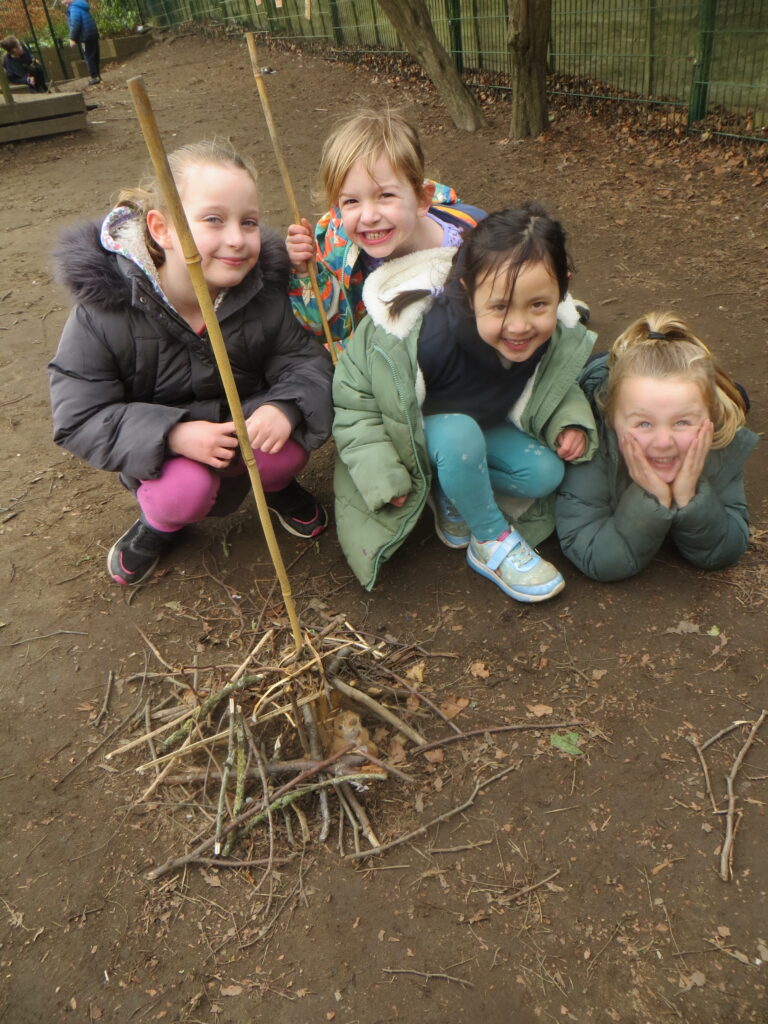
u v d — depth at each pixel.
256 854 1.76
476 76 9.04
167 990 1.55
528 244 1.90
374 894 1.67
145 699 2.14
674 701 1.99
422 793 1.85
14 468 3.20
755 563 2.36
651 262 4.59
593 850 1.71
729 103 6.44
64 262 2.11
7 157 8.73
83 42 13.50
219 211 2.02
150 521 2.41
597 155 6.55
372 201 2.29
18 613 2.46
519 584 2.29
